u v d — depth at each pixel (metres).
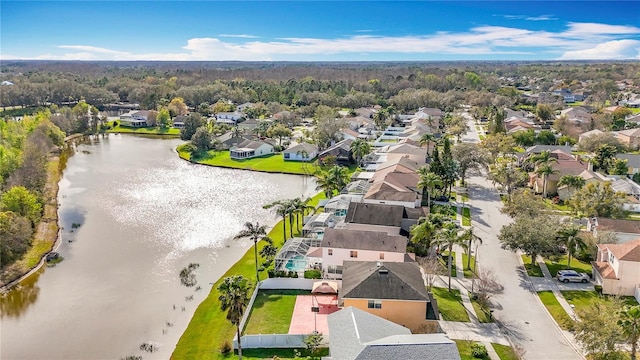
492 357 45.12
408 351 37.38
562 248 70.88
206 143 148.38
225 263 70.31
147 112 199.38
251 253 73.00
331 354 39.78
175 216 90.75
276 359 45.03
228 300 44.53
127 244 77.25
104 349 49.97
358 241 63.81
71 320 55.56
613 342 41.62
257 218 90.00
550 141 143.88
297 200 75.88
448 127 172.25
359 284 50.91
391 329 42.66
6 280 64.88
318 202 96.56
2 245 68.25
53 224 84.50
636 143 138.25
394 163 103.38
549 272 64.12
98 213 91.94
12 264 68.94
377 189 85.44
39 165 101.81
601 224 71.81
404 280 51.66
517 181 97.12
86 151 150.62
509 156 126.00
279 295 58.22
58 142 145.12
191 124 172.88
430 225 63.91
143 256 72.75
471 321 51.94
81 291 62.25
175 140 173.25
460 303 55.78
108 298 60.41
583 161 114.56
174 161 137.75
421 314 49.91
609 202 79.44
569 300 56.34
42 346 50.59
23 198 80.75
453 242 59.72
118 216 90.44
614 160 113.38
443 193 98.12
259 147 142.75
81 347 50.34
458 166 101.25
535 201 81.25
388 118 196.50
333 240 64.06
